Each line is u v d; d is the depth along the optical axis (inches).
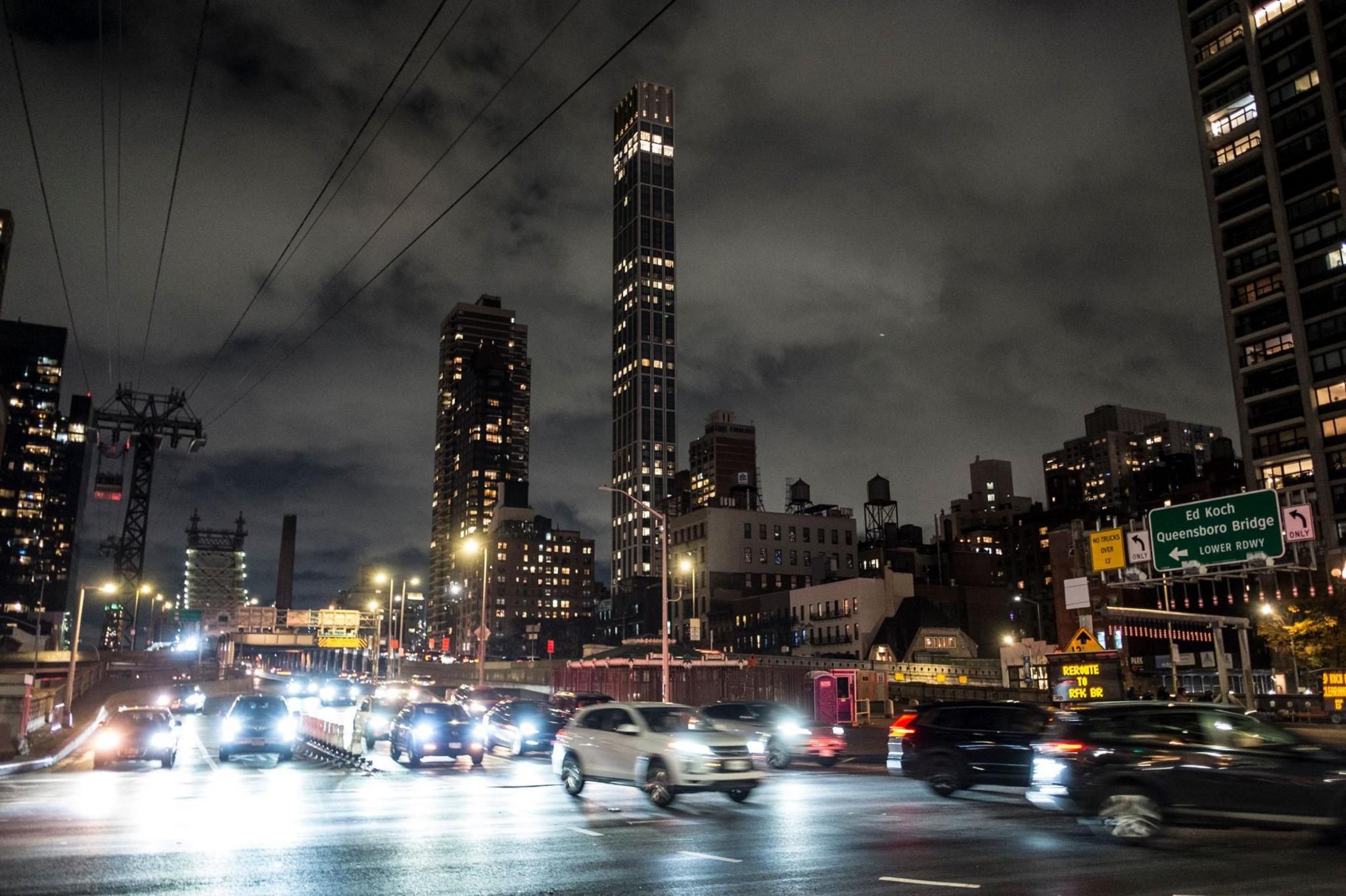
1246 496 1843.0
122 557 4325.8
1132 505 6796.3
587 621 7588.6
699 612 5708.7
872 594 4473.4
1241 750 509.7
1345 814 479.2
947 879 414.3
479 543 2534.5
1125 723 547.8
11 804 692.7
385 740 1529.3
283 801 711.1
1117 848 500.4
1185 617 1646.2
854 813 652.1
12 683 1646.2
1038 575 7007.9
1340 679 1813.5
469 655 6875.0
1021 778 725.3
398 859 461.1
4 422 3267.7
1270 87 3764.8
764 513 5851.4
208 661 5521.7
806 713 1732.3
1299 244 3599.9
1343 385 3380.9
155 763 1107.9
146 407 2172.7
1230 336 3821.4
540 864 449.4
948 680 3543.3
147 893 379.6
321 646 4749.0
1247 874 421.7
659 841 523.5
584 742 751.7
